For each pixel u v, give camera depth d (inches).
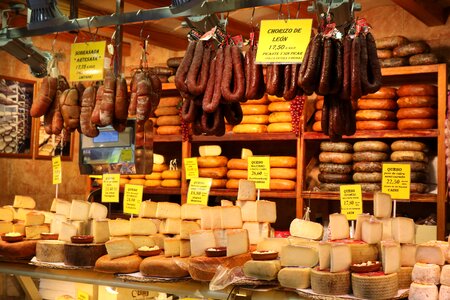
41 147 212.2
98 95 126.3
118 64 127.3
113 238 115.2
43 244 120.1
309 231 109.0
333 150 178.9
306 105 184.7
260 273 96.6
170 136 203.8
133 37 209.5
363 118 173.8
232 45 111.3
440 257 90.1
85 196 230.5
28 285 130.5
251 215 112.3
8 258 124.9
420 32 184.7
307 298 92.0
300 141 181.9
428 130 164.2
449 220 171.0
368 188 171.2
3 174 197.9
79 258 115.0
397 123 174.9
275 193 183.6
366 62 99.3
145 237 117.1
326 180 179.2
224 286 98.2
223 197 206.1
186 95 113.7
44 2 126.3
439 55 180.5
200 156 203.5
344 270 92.0
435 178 175.8
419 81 186.2
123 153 145.7
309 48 100.3
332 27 100.0
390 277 88.8
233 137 192.1
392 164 131.6
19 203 139.9
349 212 132.6
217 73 110.3
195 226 110.7
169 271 104.7
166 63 216.8
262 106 189.5
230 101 109.3
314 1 101.0
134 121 144.8
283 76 105.4
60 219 129.0
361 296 88.6
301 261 95.7
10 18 159.2
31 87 208.2
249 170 133.2
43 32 132.5
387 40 174.7
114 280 110.4
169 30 208.1
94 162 149.5
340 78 99.0
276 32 104.7
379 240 97.3
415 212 184.1
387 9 191.3
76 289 124.9
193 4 107.0
